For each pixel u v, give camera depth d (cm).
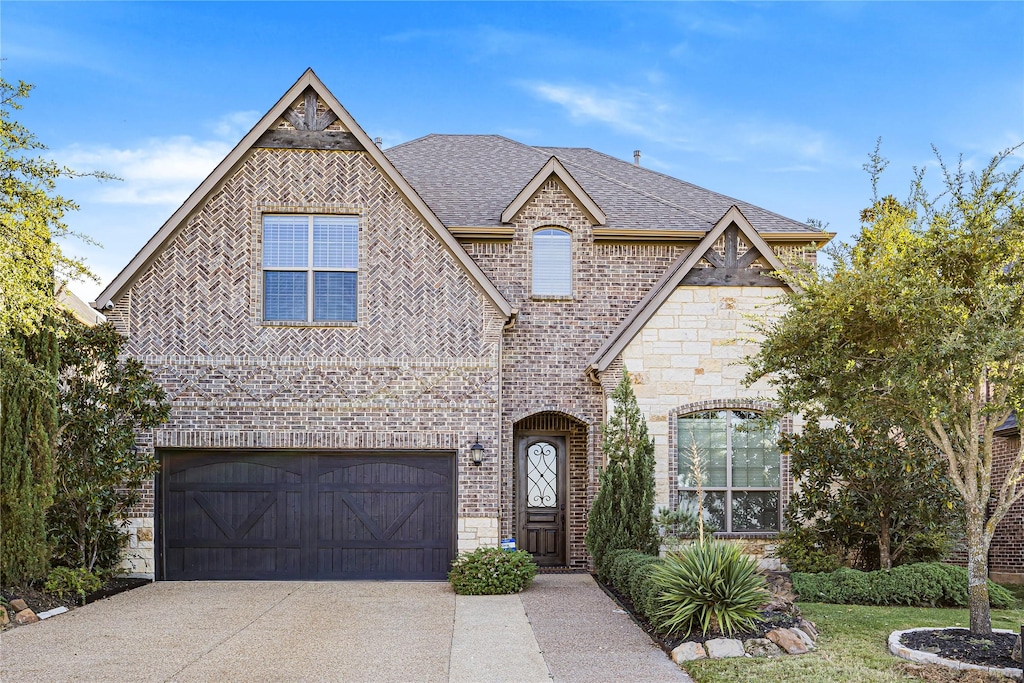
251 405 1531
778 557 1531
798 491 1575
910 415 1002
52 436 1277
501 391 1661
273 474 1552
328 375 1543
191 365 1532
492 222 1745
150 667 910
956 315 876
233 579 1534
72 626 1127
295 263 1567
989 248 901
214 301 1545
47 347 1281
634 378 1588
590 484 1672
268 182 1566
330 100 1580
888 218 1040
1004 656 856
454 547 1542
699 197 1959
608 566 1411
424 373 1550
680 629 1020
